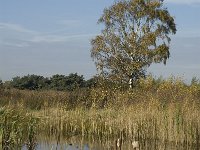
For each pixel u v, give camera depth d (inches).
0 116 700.0
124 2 2010.3
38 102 1382.9
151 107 1061.8
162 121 944.9
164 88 1198.3
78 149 780.6
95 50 1969.7
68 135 954.7
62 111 1091.3
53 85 2400.3
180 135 912.3
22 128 727.1
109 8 2009.1
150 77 1482.5
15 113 755.4
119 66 1943.9
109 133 952.9
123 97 1171.3
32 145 738.2
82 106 1218.6
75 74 2459.4
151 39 1958.7
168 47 2000.5
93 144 845.8
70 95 1454.2
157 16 2016.5
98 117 1045.2
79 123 1010.7
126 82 1914.4
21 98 1382.9
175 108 1005.8
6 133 687.1
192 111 997.8
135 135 937.5
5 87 1673.2
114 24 1996.8
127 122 971.3
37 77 2508.6
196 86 1264.8
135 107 1073.5
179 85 1240.8
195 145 904.9
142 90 1246.3
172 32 2034.9
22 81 2448.3
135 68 1898.4
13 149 690.2
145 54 1947.6
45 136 916.6
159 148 831.7
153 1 2021.4
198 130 934.4
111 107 1144.8
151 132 949.8
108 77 1860.2
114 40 1961.1
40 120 949.2
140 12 1987.0
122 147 792.3
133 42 1957.4
